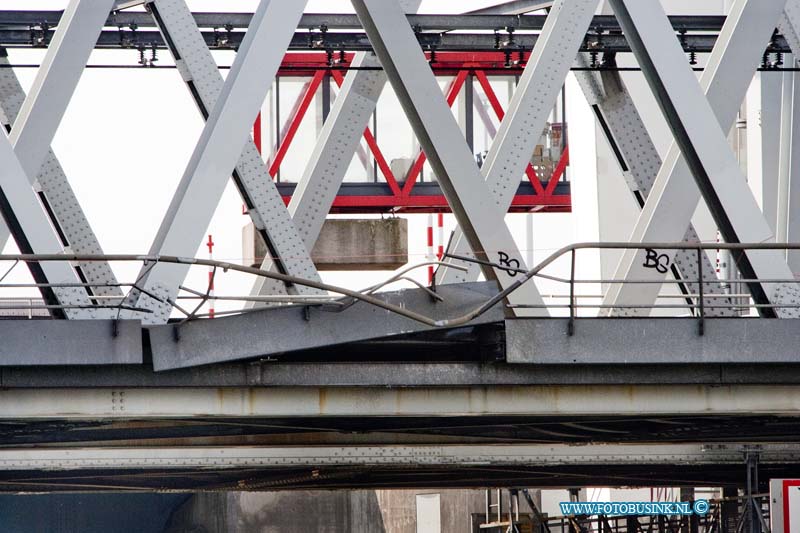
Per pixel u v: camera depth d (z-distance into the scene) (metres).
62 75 50.06
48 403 47.59
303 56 115.06
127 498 156.75
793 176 65.06
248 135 47.88
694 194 53.41
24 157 49.75
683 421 61.38
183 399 48.66
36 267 48.56
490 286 48.94
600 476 84.56
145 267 46.88
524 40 69.38
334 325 47.03
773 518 45.62
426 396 50.44
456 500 131.62
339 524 142.62
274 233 51.66
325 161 64.56
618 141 62.56
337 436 69.56
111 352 45.00
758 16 51.75
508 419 58.75
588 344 48.00
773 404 51.50
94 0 50.59
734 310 60.19
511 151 51.66
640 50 50.75
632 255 63.31
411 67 49.41
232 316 46.22
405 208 119.50
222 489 89.62
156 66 68.88
